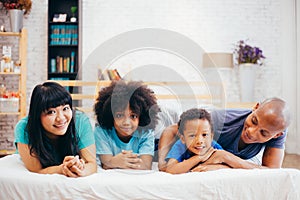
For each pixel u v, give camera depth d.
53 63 5.61
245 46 5.91
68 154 1.61
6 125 5.74
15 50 5.75
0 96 4.96
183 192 1.45
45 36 5.84
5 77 5.71
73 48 5.69
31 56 5.82
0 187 1.47
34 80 5.83
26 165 1.62
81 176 1.49
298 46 5.96
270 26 6.16
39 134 1.58
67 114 1.55
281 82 6.18
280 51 6.18
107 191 1.43
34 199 1.44
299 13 5.92
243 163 1.70
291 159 5.31
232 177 1.50
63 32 5.62
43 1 5.84
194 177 1.48
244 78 5.88
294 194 1.56
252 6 6.14
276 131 1.71
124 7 5.97
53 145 1.64
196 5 6.07
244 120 1.84
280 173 1.56
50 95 1.53
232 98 6.09
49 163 1.61
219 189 1.48
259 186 1.53
